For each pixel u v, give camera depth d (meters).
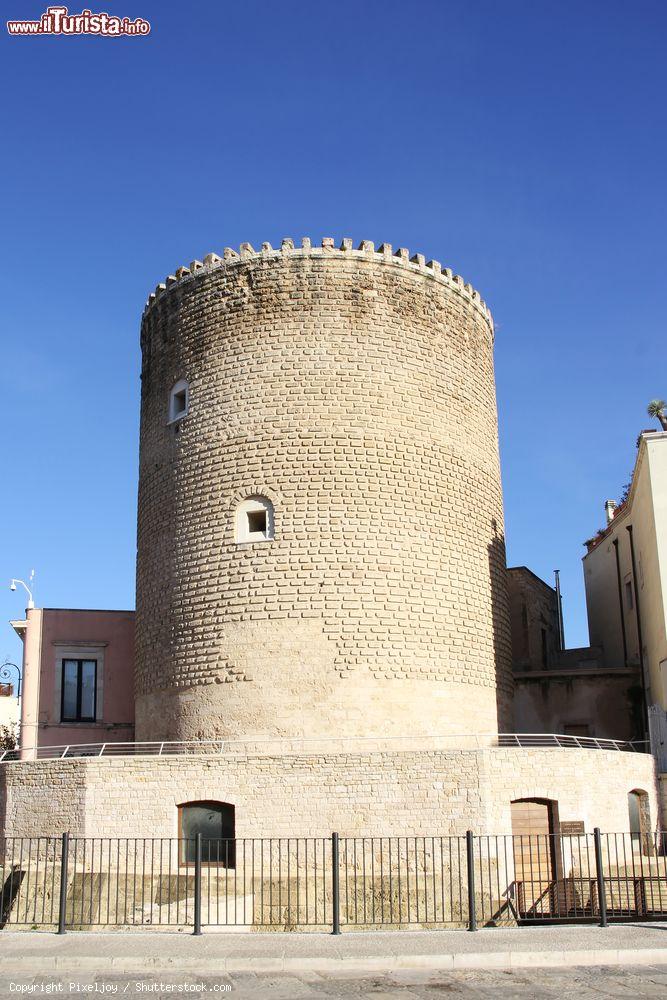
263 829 25.88
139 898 25.38
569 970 16.50
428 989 15.17
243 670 30.66
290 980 15.88
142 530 35.50
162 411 35.41
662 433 33.22
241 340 33.41
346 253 33.59
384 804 25.72
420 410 33.41
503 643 35.06
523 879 23.97
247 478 32.12
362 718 29.91
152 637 33.53
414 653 31.05
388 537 31.66
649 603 35.88
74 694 40.78
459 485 33.91
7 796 28.52
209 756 26.48
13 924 23.28
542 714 39.03
